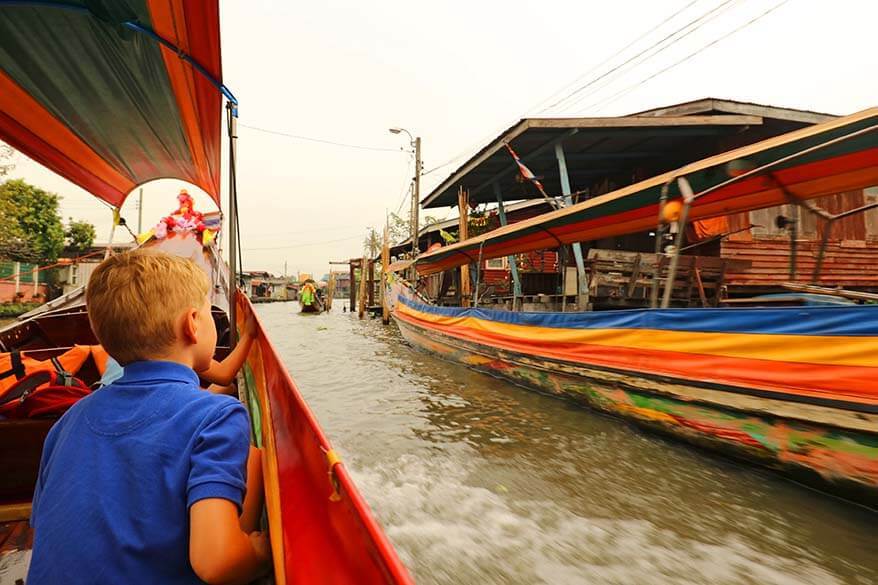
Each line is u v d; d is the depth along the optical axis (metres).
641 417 5.25
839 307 3.57
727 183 4.74
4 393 2.35
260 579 1.24
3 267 21.92
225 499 0.87
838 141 3.83
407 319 13.40
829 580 2.73
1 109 3.77
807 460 3.75
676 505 3.61
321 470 1.10
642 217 7.19
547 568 2.88
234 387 3.40
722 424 4.36
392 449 4.83
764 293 10.77
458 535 3.24
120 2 2.68
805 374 3.74
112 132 4.47
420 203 19.36
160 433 0.93
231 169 4.15
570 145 11.49
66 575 0.84
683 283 8.81
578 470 4.28
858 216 11.91
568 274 10.96
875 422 3.32
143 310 1.02
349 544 0.88
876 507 3.39
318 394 7.27
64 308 6.27
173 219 8.28
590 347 5.97
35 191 25.30
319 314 31.34
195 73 3.53
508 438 5.14
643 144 11.58
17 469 2.23
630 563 2.92
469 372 8.98
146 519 0.86
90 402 1.02
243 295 4.09
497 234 8.85
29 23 2.90
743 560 2.92
